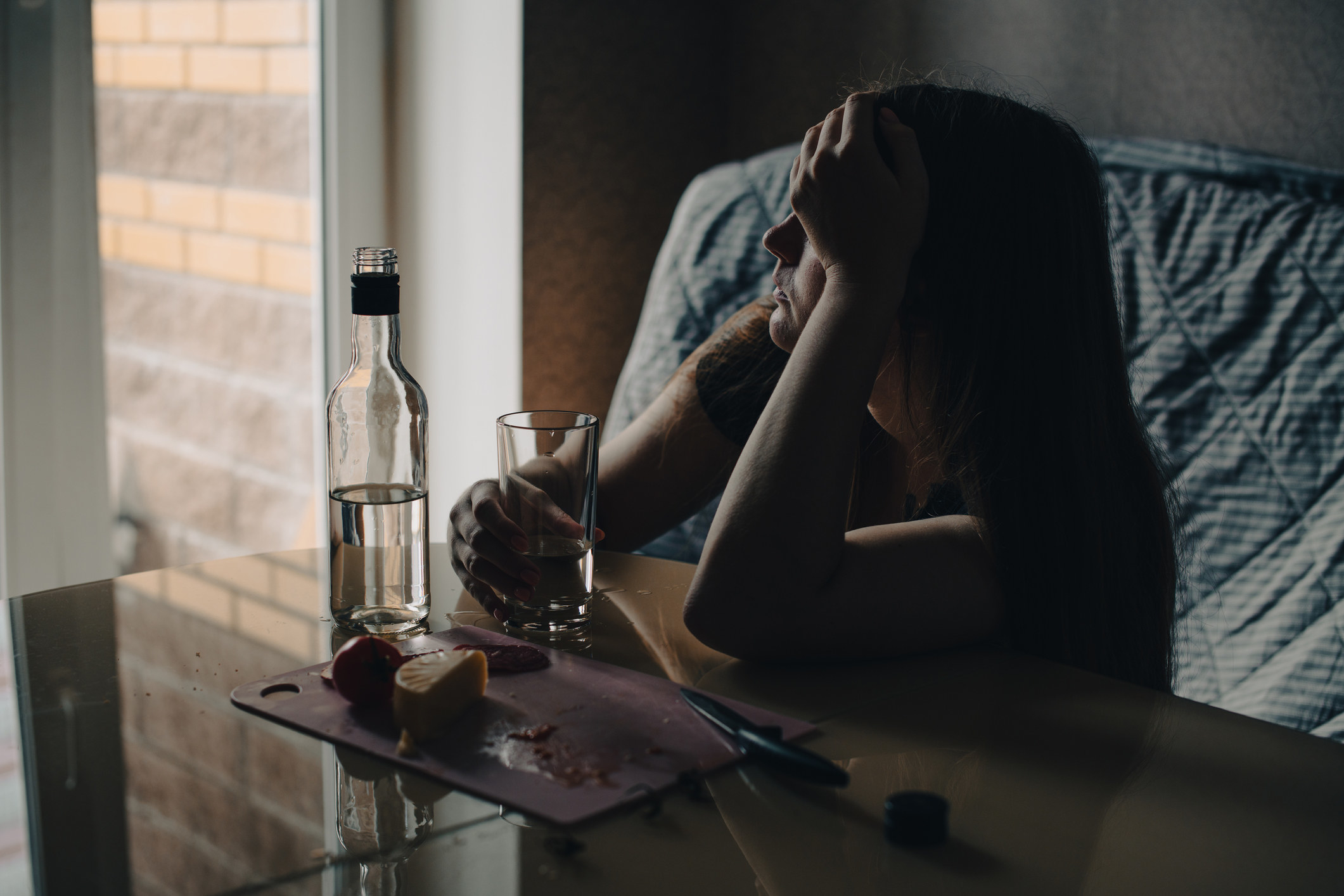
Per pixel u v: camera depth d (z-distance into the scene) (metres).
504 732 0.57
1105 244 0.91
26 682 0.64
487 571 0.75
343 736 0.56
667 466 1.11
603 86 2.00
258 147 2.05
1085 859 0.46
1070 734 0.60
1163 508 0.91
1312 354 1.31
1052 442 0.83
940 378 0.86
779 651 0.70
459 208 2.00
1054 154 0.87
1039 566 0.80
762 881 0.43
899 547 0.76
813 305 0.88
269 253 2.11
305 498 2.25
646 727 0.58
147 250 1.97
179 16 1.93
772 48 2.14
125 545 2.06
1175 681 1.12
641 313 2.17
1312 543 1.25
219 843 0.46
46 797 0.50
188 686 0.64
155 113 1.92
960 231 0.84
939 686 0.67
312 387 2.21
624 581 0.87
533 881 0.43
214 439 2.12
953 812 0.50
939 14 1.88
